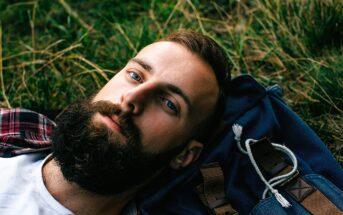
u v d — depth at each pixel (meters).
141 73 1.28
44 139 1.50
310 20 1.80
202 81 1.31
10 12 2.22
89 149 1.19
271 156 1.40
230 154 1.44
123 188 1.29
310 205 1.31
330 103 1.61
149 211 1.37
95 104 1.22
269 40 1.85
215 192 1.38
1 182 1.30
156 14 2.11
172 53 1.31
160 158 1.29
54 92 1.83
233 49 1.89
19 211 1.26
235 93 1.53
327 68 1.68
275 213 1.32
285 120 1.48
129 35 1.98
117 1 2.21
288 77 1.78
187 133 1.32
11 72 1.93
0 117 1.49
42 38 2.11
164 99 1.26
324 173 1.39
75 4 2.24
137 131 1.22
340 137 1.57
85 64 1.91
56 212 1.28
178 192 1.41
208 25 2.03
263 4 1.91
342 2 1.76
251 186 1.40
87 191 1.29
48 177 1.33
